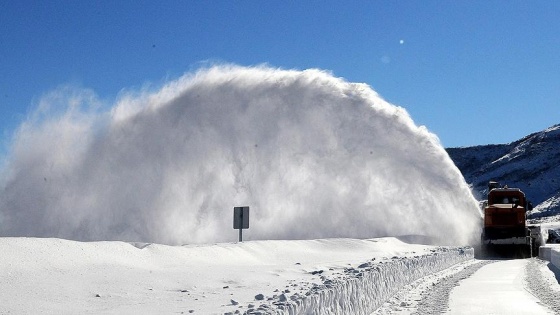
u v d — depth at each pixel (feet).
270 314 25.22
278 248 78.95
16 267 36.91
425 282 69.00
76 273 39.73
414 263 71.87
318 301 31.45
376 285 49.93
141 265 48.55
